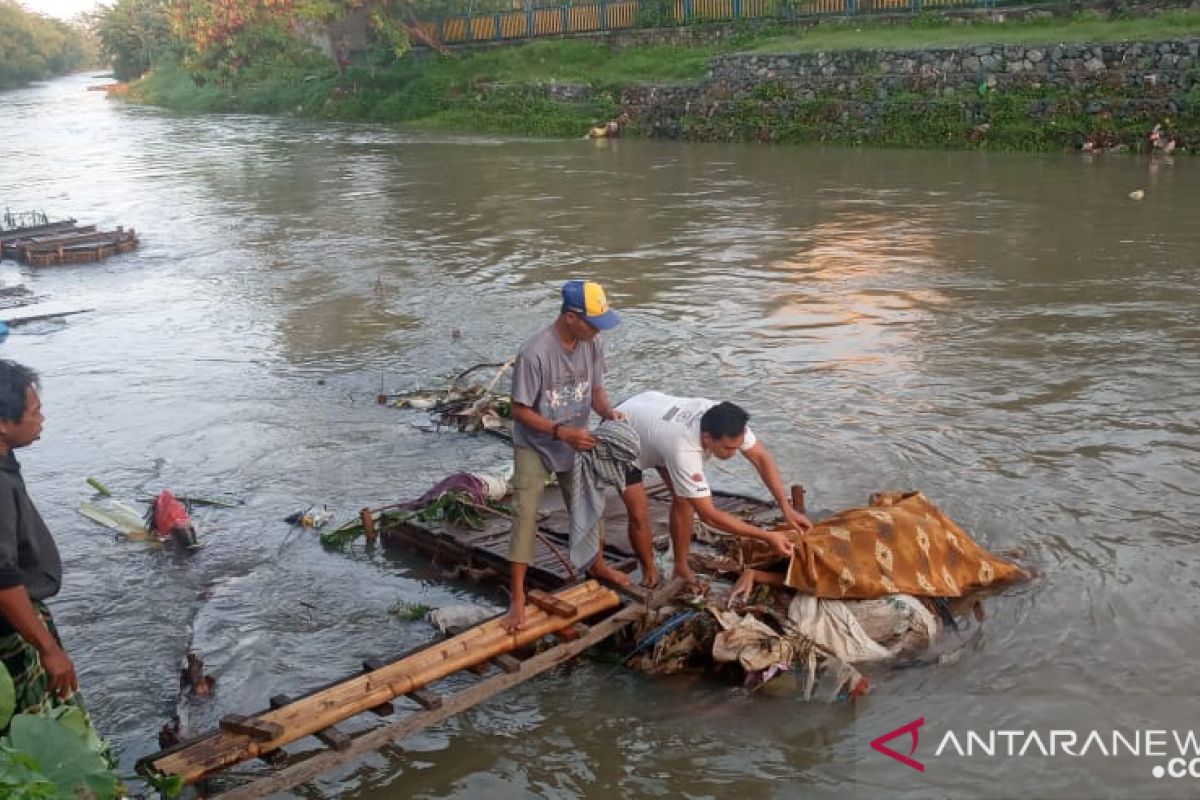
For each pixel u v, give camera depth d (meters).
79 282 15.06
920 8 27.67
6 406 4.22
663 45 33.00
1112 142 21.28
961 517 6.82
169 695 5.57
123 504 7.76
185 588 6.63
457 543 6.61
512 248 15.80
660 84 29.27
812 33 29.33
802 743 4.88
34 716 3.39
